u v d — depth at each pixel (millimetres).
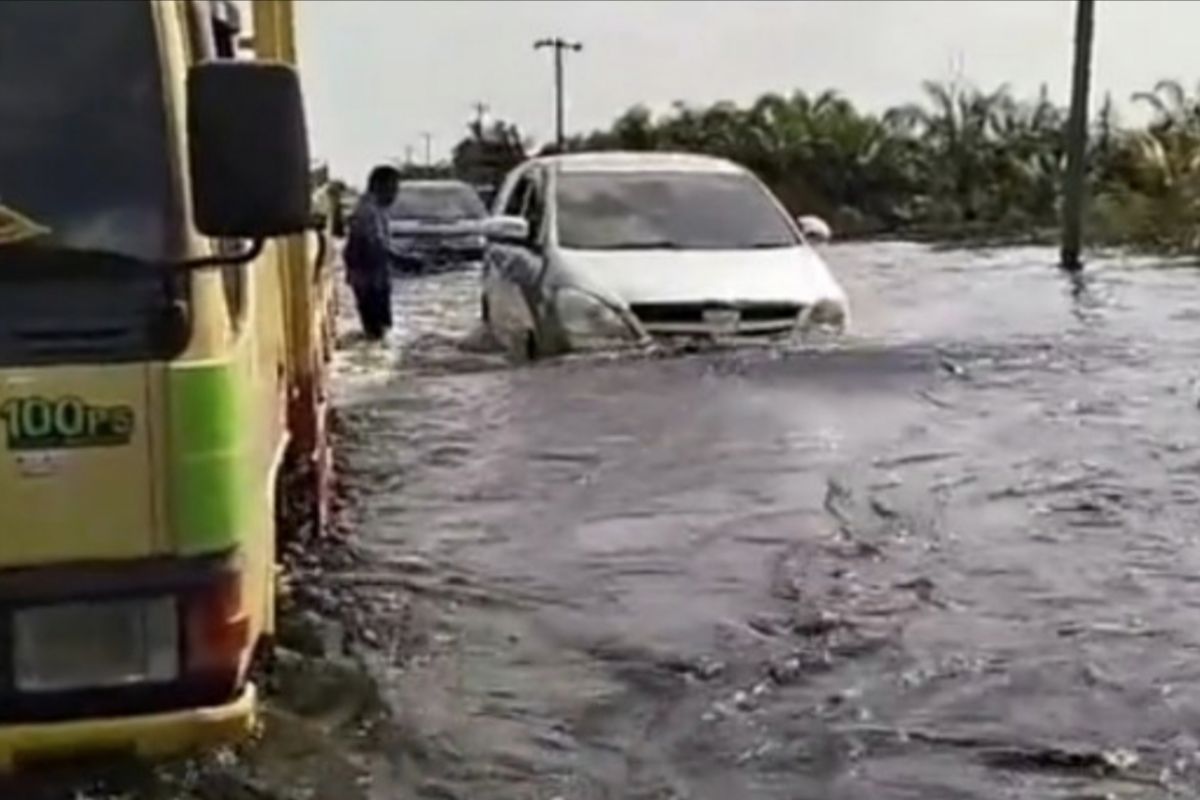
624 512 7953
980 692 5449
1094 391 11164
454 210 26031
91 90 4027
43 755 3896
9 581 3834
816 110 36562
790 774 4855
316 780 4684
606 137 40188
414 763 4867
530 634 6098
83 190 3967
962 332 14961
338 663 5629
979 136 35250
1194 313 16906
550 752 5000
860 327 14523
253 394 4656
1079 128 23766
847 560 7008
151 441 3895
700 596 6559
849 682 5574
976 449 9234
